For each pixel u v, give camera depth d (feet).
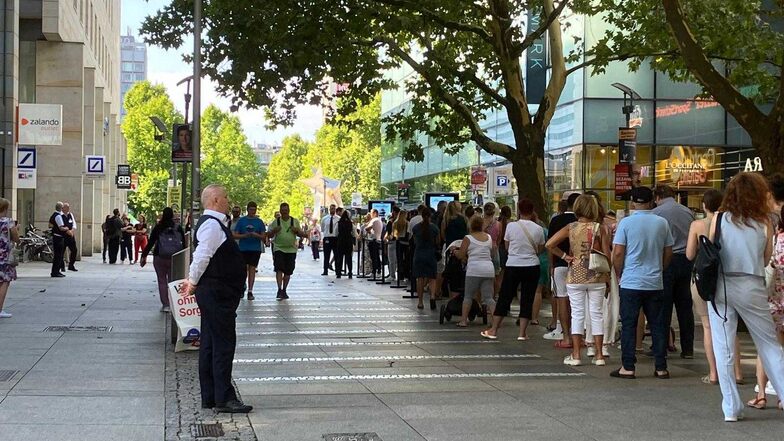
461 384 31.81
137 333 43.37
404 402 28.35
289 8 60.54
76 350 37.42
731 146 104.37
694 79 70.95
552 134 110.93
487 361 37.47
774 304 27.02
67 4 130.62
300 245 207.41
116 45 244.63
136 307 55.77
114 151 216.33
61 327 44.96
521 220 44.32
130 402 27.30
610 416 26.35
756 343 25.85
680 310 38.60
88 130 147.74
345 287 80.18
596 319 36.29
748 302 25.44
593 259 35.58
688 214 38.01
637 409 27.40
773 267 27.02
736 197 25.73
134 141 305.94
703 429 24.64
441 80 71.00
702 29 65.31
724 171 104.32
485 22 69.00
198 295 26.30
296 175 482.28
